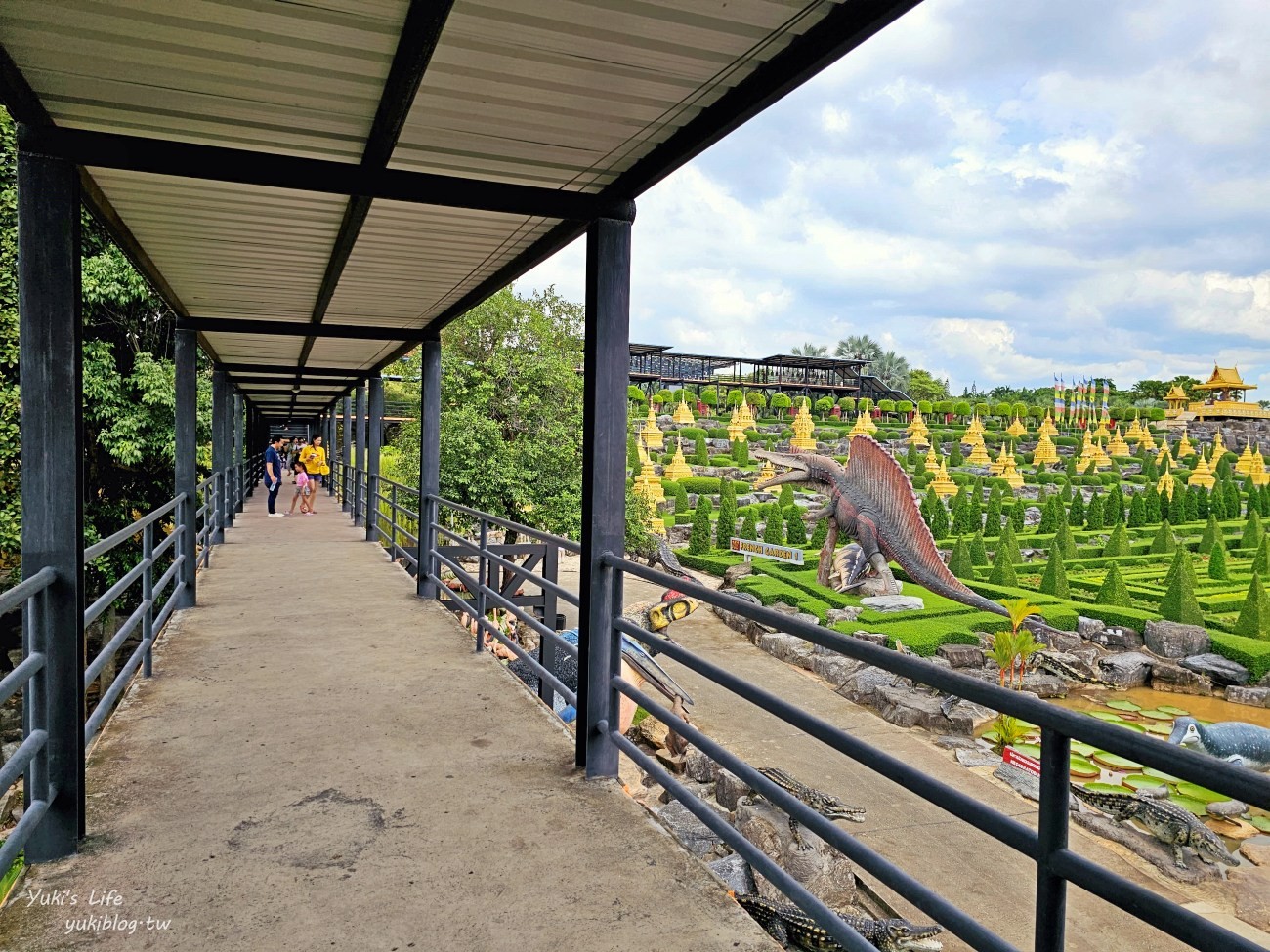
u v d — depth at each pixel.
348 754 3.91
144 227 4.62
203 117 2.92
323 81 2.64
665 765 11.24
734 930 2.48
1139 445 68.44
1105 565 28.67
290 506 18.17
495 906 2.59
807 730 2.23
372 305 6.99
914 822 10.82
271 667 5.46
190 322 7.49
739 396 63.47
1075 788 11.91
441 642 6.18
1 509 14.05
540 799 3.41
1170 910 1.27
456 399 19.41
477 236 4.64
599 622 3.66
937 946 7.57
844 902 8.40
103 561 15.97
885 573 22.77
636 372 65.38
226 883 2.72
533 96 2.73
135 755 3.88
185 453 7.38
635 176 3.41
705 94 2.70
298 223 4.51
